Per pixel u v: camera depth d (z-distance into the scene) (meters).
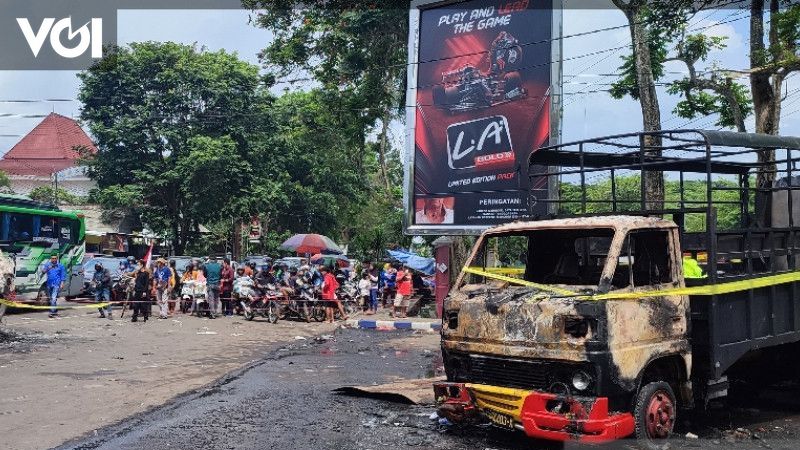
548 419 5.83
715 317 6.66
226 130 42.66
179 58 42.78
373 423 7.20
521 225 7.34
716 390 6.78
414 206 19.34
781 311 7.54
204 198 41.34
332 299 19.88
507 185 18.02
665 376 6.70
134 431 6.81
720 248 7.32
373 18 24.92
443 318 6.89
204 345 13.92
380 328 18.23
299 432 6.82
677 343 6.48
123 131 40.94
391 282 26.98
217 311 20.80
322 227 48.06
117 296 22.53
